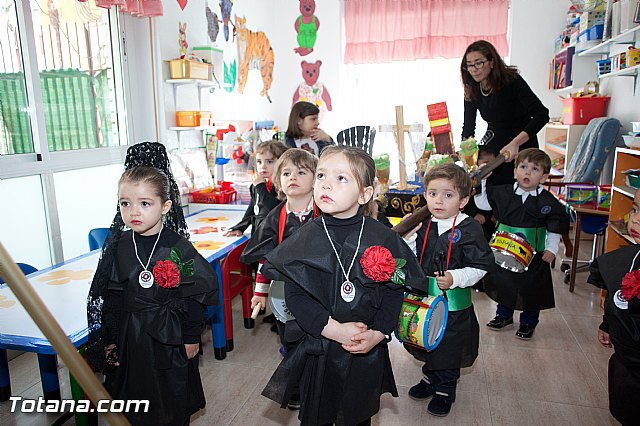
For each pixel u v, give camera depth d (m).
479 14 4.84
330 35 5.11
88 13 2.69
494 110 2.85
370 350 1.24
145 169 1.43
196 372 1.51
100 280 1.39
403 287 1.25
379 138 2.95
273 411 1.87
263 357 2.32
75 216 2.66
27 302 0.77
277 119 5.32
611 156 3.59
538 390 2.01
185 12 3.24
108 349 1.38
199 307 1.46
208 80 3.21
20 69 2.32
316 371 1.21
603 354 2.30
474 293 3.16
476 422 1.80
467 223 1.74
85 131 2.72
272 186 2.43
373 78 5.27
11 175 2.26
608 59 3.58
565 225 2.28
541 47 4.77
